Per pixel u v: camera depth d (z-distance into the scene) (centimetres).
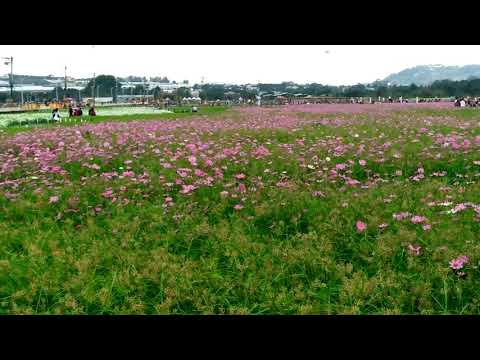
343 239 587
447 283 459
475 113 2856
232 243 581
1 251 585
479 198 706
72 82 17712
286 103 6906
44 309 457
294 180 905
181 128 1862
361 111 3203
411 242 546
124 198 807
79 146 1352
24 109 5375
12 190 906
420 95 8988
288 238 633
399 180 916
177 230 639
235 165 1021
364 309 441
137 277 491
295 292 472
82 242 618
